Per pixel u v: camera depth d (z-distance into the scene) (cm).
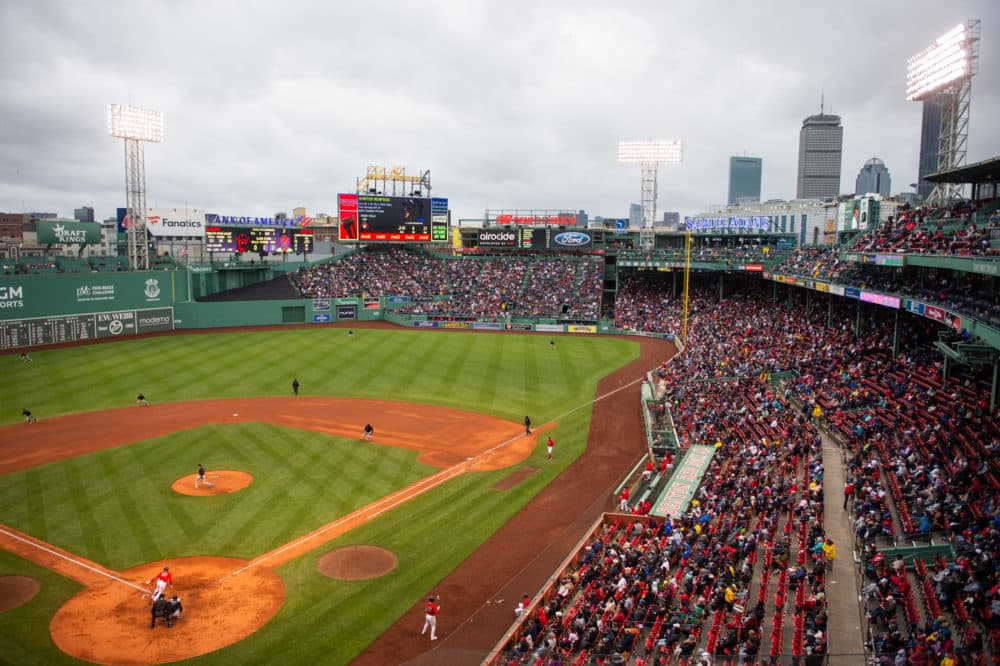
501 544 2831
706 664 1836
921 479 2802
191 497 3186
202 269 8506
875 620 1969
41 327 6700
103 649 2061
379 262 10125
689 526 2786
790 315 7112
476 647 2125
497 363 6581
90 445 3903
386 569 2594
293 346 7088
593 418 4781
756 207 11719
